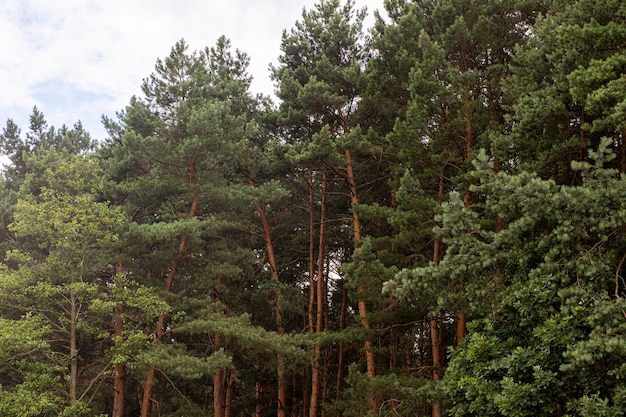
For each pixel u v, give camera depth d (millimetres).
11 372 18594
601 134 12047
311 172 23578
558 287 9945
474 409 9742
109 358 18422
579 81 10453
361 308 18172
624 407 8070
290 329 27016
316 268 27562
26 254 17641
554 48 12336
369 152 19531
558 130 12430
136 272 20281
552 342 9406
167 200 22828
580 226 9570
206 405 28172
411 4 18750
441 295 12367
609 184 9320
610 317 8688
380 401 16953
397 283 11852
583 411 8133
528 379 9539
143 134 22672
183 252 20438
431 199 15039
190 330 18172
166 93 23391
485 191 10898
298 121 22297
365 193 21625
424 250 18594
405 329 20859
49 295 17516
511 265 11102
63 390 16922
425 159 16188
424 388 12906
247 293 23422
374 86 18578
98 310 17062
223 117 22625
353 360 26625
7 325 15734
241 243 25812
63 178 19266
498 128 14859
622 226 9727
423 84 15320
